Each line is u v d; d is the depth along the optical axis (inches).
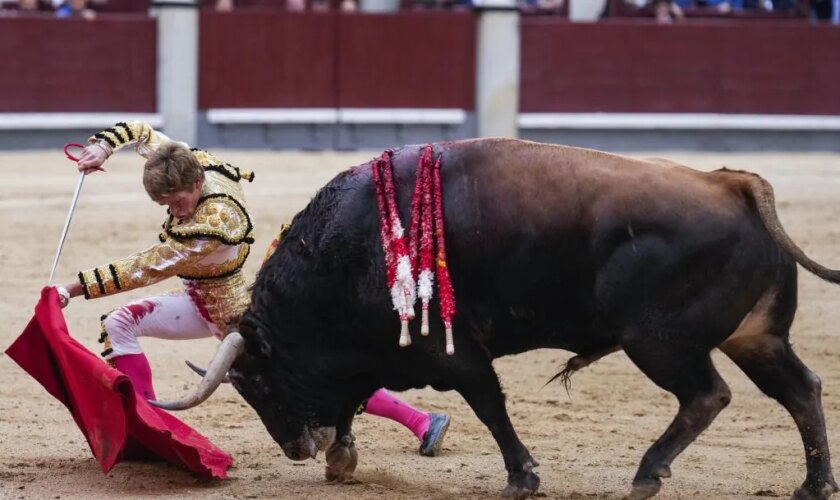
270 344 358.0
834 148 1391.5
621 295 334.0
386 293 345.1
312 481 380.2
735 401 500.4
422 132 1368.1
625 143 1382.9
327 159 1241.4
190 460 370.3
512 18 1348.4
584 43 1364.4
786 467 406.3
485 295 346.6
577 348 353.7
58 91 1272.1
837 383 526.9
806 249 801.6
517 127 1365.7
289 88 1336.1
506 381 531.8
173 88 1301.7
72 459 398.6
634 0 1451.8
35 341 378.6
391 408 411.8
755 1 1485.0
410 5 1497.3
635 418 475.8
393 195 347.6
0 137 1259.8
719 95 1378.0
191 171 355.3
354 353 357.7
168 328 381.7
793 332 616.1
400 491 369.1
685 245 331.0
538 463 385.7
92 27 1279.5
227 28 1321.4
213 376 347.9
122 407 355.3
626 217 333.4
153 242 800.3
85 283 362.6
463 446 427.2
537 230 338.6
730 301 334.0
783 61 1379.2
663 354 335.0
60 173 1093.8
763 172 1172.5
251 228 370.3
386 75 1352.1
